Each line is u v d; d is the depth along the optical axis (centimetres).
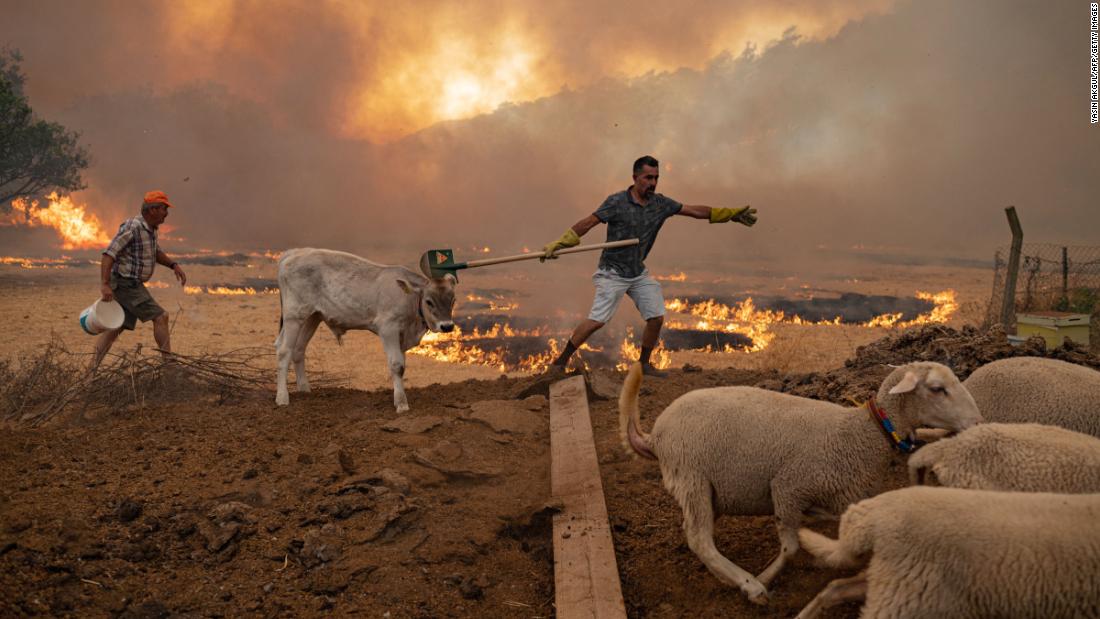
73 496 529
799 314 2033
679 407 459
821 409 445
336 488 559
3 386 849
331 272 773
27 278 2634
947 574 337
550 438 666
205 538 494
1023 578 328
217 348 1437
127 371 816
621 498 576
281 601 445
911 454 465
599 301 784
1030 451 405
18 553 446
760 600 436
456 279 745
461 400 782
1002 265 1639
